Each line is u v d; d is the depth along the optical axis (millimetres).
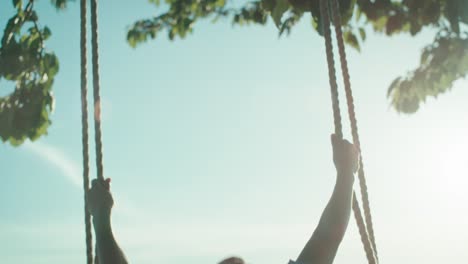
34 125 5859
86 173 3086
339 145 2520
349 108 2871
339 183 2371
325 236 2178
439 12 6805
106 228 2607
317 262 2115
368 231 2822
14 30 5934
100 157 3045
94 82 3143
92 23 3232
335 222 2223
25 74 5938
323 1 2912
